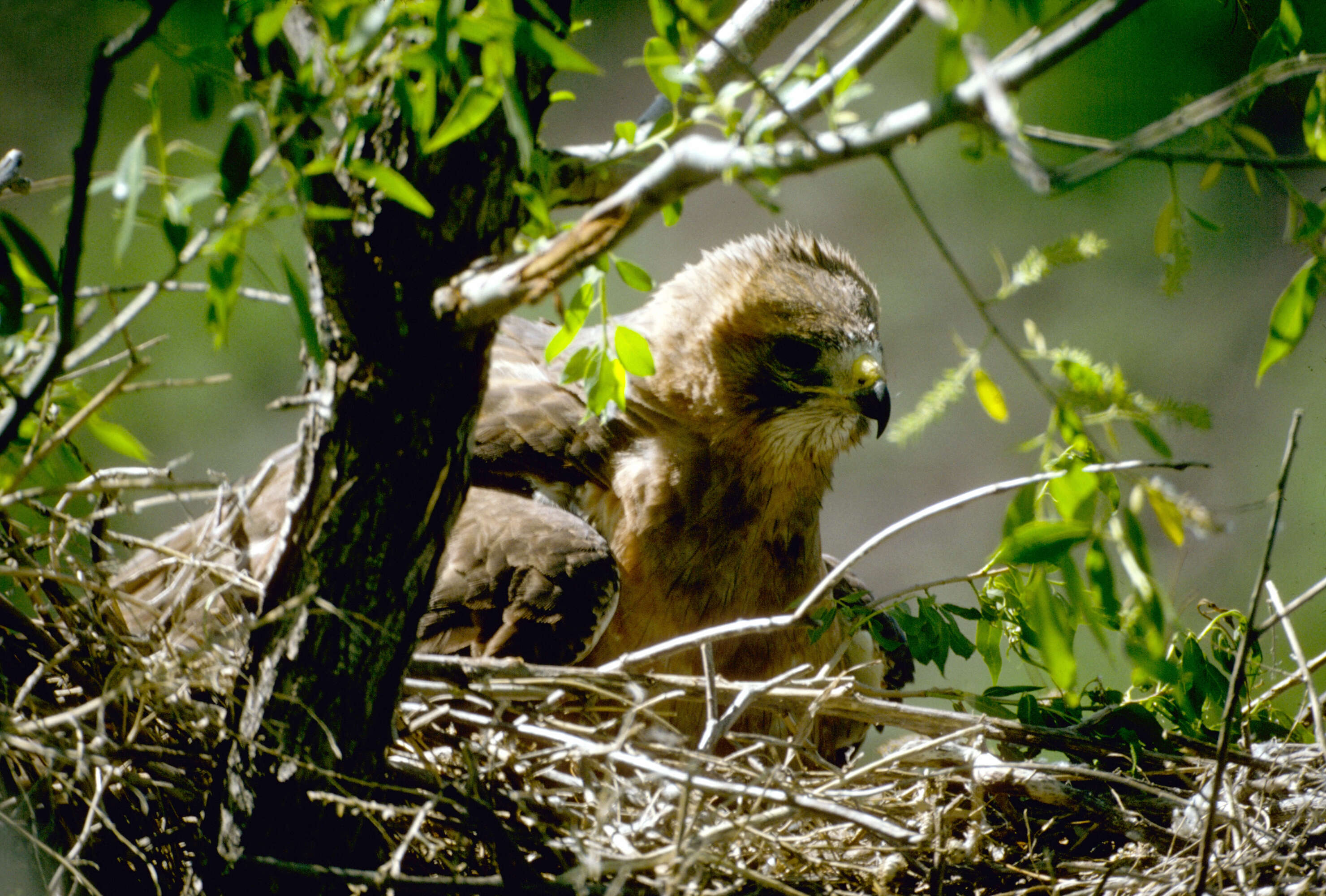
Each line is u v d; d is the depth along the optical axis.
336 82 4.46
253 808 5.26
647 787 6.23
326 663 5.07
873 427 8.74
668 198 4.32
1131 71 17.77
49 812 5.74
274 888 5.28
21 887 5.68
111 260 15.73
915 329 19.48
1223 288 18.94
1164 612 4.96
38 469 6.98
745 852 6.09
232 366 16.42
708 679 6.20
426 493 4.98
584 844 5.61
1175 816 6.62
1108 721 7.03
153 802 5.82
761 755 7.45
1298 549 16.50
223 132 15.51
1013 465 18.70
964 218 19.88
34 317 7.00
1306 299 5.02
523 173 4.98
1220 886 6.08
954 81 3.95
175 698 5.59
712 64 5.93
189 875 5.58
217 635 6.23
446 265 4.87
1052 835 6.79
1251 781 6.70
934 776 6.50
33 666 5.95
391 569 5.00
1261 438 18.09
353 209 4.83
